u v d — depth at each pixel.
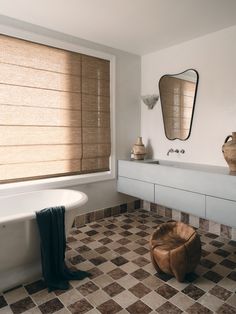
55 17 2.37
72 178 2.85
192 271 1.93
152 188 2.86
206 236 2.67
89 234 2.71
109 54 3.10
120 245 2.44
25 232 1.79
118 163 3.29
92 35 2.78
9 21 2.36
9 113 2.38
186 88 2.98
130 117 3.43
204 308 1.57
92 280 1.87
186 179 2.50
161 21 2.44
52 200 2.56
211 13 2.28
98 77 3.02
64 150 2.78
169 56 3.14
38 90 2.55
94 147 3.04
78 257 2.20
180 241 1.97
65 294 1.72
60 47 2.67
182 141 3.08
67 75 2.75
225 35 2.60
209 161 2.83
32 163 2.57
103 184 3.18
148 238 2.60
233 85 2.57
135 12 2.27
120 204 3.38
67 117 2.77
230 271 1.98
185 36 2.81
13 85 2.39
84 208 3.01
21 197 2.41
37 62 2.53
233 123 2.59
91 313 1.54
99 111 3.06
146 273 1.96
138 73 3.48
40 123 2.58
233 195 2.14
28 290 1.77
